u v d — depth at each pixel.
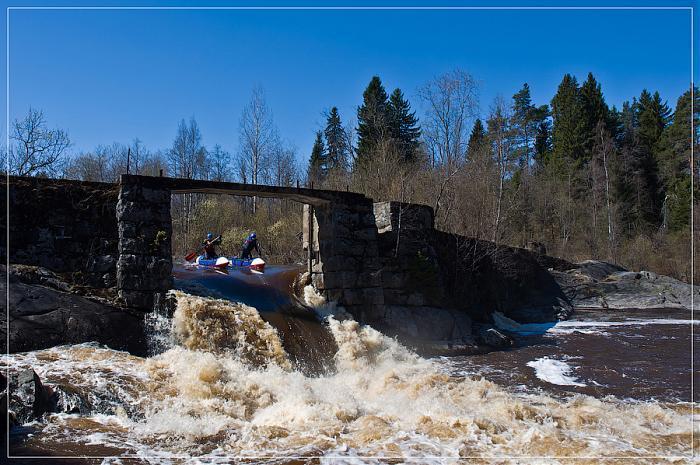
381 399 10.87
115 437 8.18
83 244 13.01
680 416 10.08
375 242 17.56
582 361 15.77
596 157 53.56
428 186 30.55
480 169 34.12
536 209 49.31
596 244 46.44
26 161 25.31
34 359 10.61
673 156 54.75
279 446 8.12
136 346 12.34
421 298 18.70
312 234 17.77
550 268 29.81
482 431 8.82
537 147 69.25
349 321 15.66
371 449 8.06
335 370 13.88
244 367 12.07
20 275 11.90
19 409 8.42
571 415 9.83
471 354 16.77
